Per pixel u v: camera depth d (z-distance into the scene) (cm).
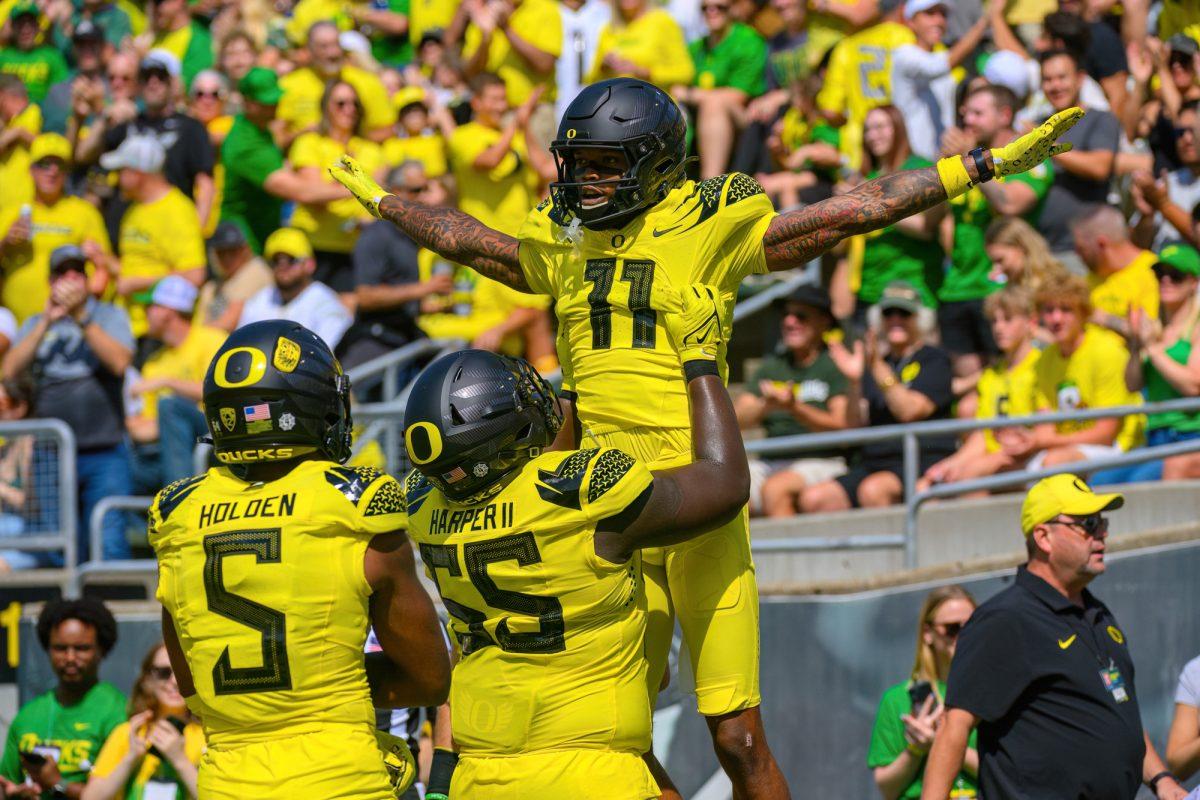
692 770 1966
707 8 2766
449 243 1197
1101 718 1426
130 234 2652
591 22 2847
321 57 2702
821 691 1992
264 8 3319
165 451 2325
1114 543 1956
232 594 1002
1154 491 2120
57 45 3325
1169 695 1927
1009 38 2670
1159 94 2530
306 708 1002
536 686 1020
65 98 3041
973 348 2366
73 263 2412
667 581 1115
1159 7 2734
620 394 1064
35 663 2189
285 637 995
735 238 1066
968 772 1639
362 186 1247
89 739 1825
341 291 2595
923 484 2231
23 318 2720
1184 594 1930
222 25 3269
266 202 2725
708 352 1038
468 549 1022
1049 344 2194
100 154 2878
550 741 1016
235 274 2531
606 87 1044
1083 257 2277
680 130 1053
